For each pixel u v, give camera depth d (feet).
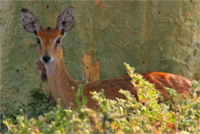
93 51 42.60
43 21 42.39
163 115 29.35
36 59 42.22
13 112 37.60
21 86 42.50
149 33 41.93
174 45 41.52
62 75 37.47
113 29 42.19
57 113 25.71
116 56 42.34
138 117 27.71
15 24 42.27
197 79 42.98
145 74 38.01
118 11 41.93
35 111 36.78
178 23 41.32
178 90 36.60
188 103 30.66
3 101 42.83
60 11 42.19
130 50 42.11
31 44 42.19
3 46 42.98
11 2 42.32
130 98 30.09
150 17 41.78
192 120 30.01
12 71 42.70
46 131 25.35
